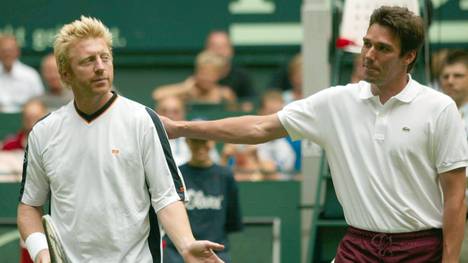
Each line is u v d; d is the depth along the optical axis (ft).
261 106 92.07
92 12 116.98
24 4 117.08
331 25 73.97
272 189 76.84
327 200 64.44
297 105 47.09
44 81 113.91
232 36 115.55
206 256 42.73
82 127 43.75
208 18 116.16
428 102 44.62
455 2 103.19
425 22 67.05
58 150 43.93
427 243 44.96
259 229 75.25
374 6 60.85
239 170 79.87
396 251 44.98
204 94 98.78
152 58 116.67
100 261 43.60
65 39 43.34
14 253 74.95
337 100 46.09
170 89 99.55
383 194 44.80
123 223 43.50
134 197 43.73
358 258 45.60
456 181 44.55
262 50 114.73
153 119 44.09
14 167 81.97
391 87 44.83
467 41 103.14
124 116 43.83
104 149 43.47
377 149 44.91
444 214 44.73
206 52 104.01
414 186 44.73
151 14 116.78
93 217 43.39
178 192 44.19
